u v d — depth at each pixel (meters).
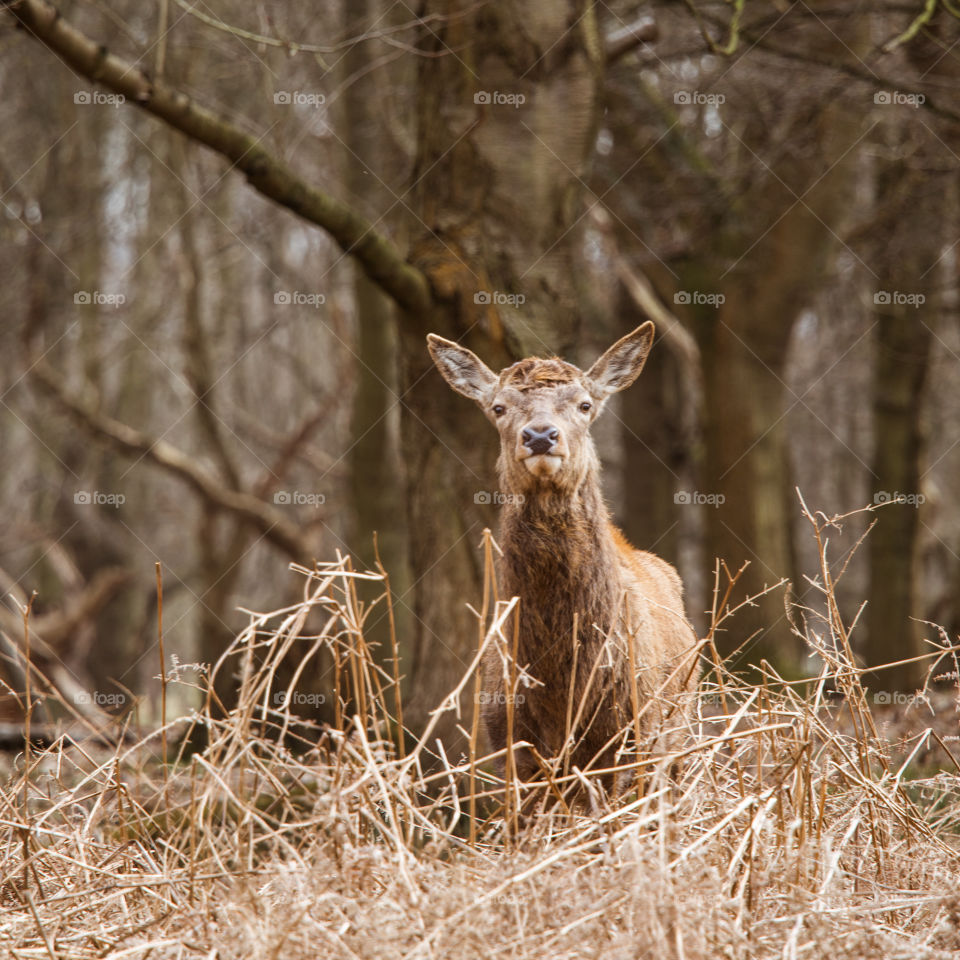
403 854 5.61
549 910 5.26
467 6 11.45
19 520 30.84
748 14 17.62
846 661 7.18
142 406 29.77
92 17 22.88
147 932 5.70
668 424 24.08
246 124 19.83
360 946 5.02
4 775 9.84
